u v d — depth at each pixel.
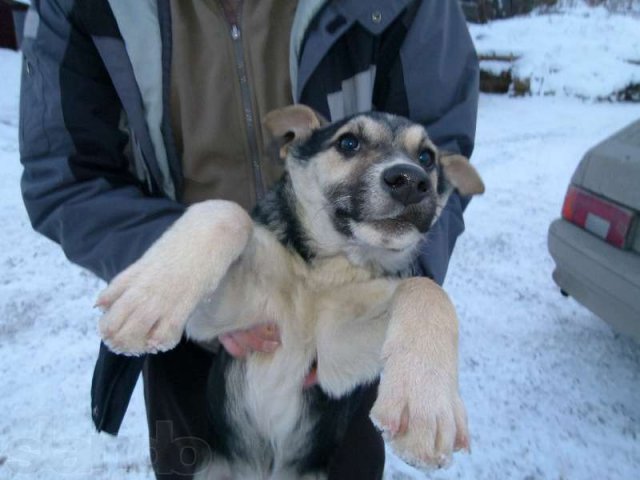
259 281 0.31
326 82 0.34
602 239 0.55
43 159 0.32
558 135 1.51
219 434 0.35
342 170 0.32
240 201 0.37
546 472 0.46
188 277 0.24
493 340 0.63
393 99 0.36
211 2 0.33
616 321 0.54
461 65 0.37
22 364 0.54
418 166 0.31
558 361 0.60
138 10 0.31
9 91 1.52
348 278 0.32
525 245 0.86
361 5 0.32
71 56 0.31
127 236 0.31
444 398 0.23
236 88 0.34
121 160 0.34
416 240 0.31
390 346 0.25
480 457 0.47
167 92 0.33
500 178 1.16
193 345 0.37
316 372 0.32
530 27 2.44
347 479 0.33
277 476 0.35
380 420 0.22
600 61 2.06
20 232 0.79
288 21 0.34
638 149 0.53
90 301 0.64
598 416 0.52
